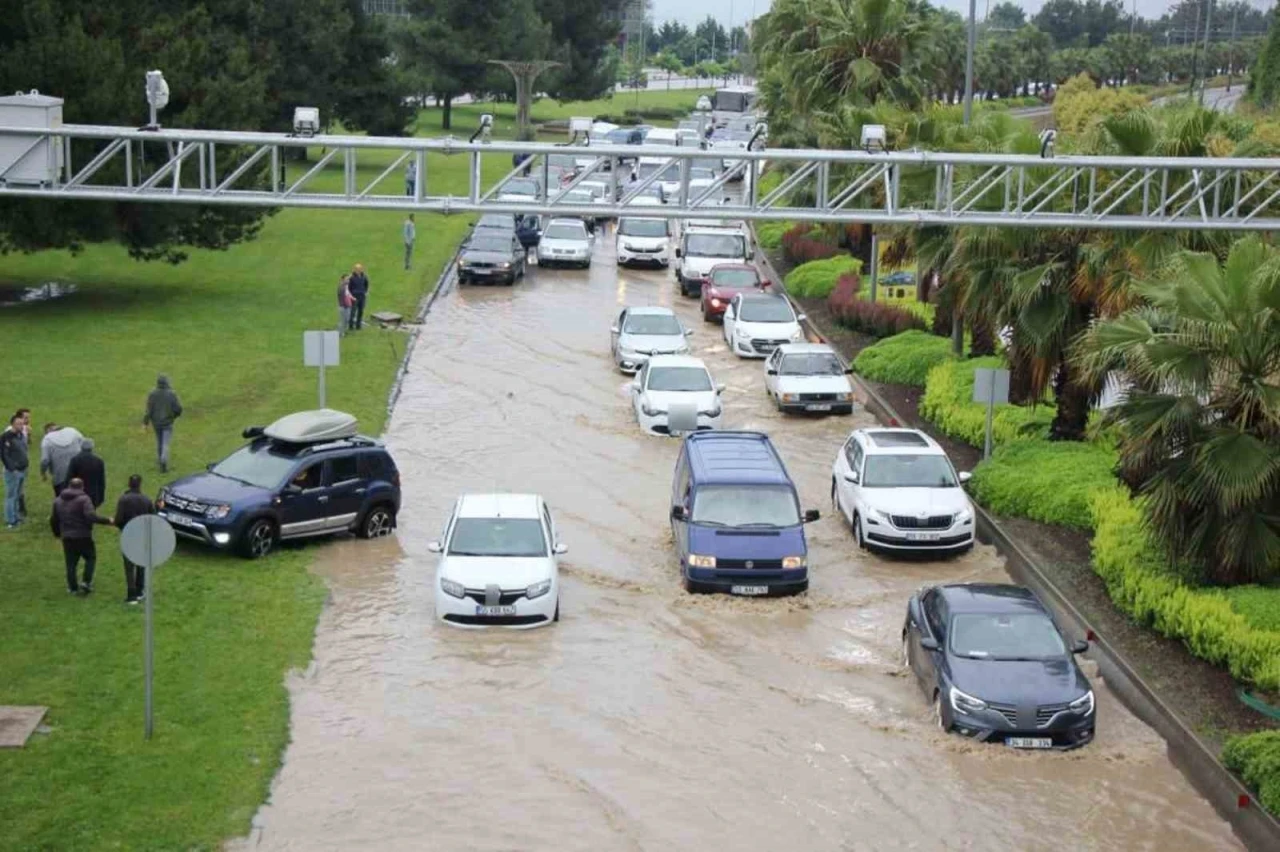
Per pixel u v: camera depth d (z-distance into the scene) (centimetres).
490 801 1530
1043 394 2859
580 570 2292
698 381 3197
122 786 1475
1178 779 1655
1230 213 2341
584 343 4025
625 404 3378
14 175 2217
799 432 3231
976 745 1714
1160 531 2047
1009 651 1784
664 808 1534
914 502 2419
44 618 1911
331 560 2286
